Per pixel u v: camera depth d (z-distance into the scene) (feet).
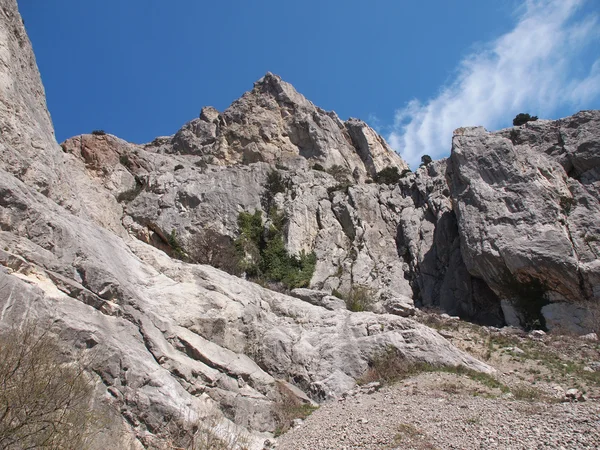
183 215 128.77
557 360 64.39
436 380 51.31
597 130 117.60
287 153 188.75
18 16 64.85
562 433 33.86
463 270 114.01
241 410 45.70
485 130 129.90
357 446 37.01
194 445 38.01
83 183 77.97
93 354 39.60
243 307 59.26
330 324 62.28
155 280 56.80
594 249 99.81
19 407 25.64
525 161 113.50
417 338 57.98
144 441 37.09
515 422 37.11
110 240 56.29
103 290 46.60
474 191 111.55
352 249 130.93
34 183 53.88
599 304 90.84
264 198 138.21
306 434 42.24
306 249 127.13
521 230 102.73
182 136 205.26
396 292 120.37
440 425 38.45
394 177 172.35
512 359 63.36
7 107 54.80
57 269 45.06
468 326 80.84
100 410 35.50
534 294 100.42
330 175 161.79
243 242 122.93
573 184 111.75
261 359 56.49
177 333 50.03
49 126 64.75
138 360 41.78
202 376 46.65
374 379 54.34
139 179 140.36
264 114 199.21
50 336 35.70
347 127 212.43
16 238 44.09
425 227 132.16
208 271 63.00
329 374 55.36
